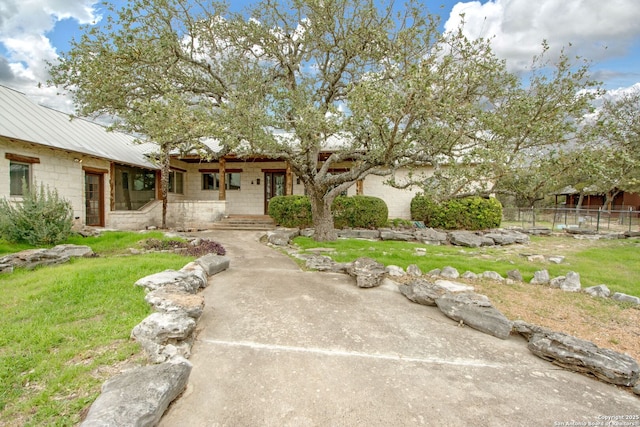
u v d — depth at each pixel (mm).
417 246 9906
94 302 4000
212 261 6141
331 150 13570
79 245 7359
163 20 8125
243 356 3141
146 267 5590
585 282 6031
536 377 2957
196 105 7789
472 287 5613
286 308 4375
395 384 2742
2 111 9969
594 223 16312
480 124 6422
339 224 13539
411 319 4195
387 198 15555
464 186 6211
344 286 5488
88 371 2623
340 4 8367
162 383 2330
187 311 3559
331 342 3469
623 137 9094
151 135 7648
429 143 6988
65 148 10352
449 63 5613
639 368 2930
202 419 2268
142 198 15367
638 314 4711
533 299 5238
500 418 2357
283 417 2307
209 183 17578
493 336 3805
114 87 8117
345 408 2414
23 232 7289
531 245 10930
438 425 2260
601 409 2525
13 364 2660
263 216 15680
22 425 2057
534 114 6125
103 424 1862
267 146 7402
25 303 3967
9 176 9227
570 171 5562
